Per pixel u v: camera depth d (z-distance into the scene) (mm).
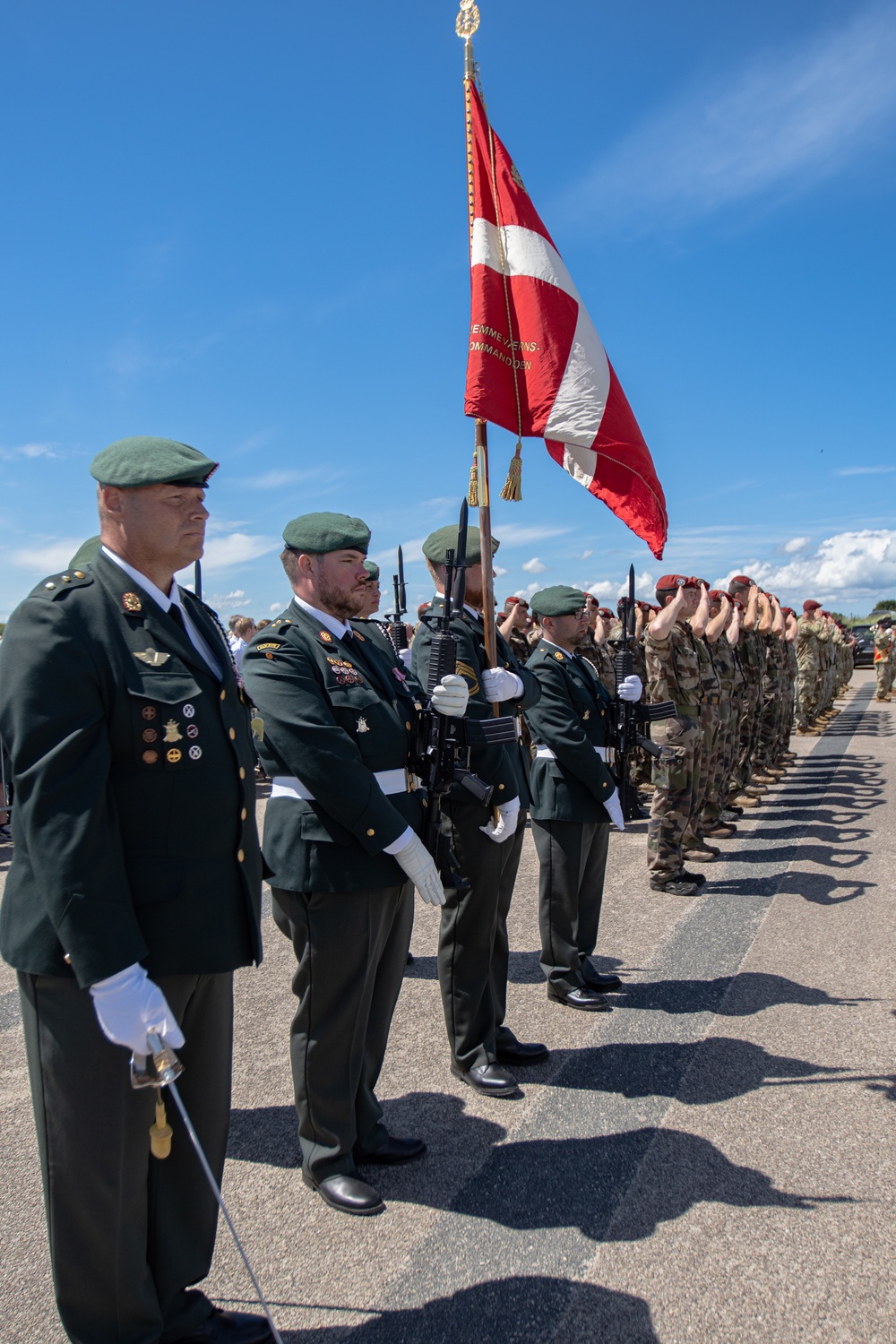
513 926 5418
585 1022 4016
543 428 3910
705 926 5242
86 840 1815
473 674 3434
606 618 10234
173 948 2000
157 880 1992
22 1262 2529
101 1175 1929
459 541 3211
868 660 30625
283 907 2809
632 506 4082
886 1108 3205
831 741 13555
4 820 8320
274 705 2680
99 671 1930
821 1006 4062
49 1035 1921
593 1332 2213
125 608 2037
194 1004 2150
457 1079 3543
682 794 5922
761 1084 3398
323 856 2711
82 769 1847
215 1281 2424
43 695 1846
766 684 10195
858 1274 2387
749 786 9336
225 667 2240
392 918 2938
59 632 1890
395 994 3080
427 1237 2588
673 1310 2279
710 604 8219
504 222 4004
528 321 3928
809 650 14656
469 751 3322
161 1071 1765
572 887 4168
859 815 8109
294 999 4340
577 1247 2525
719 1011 4062
